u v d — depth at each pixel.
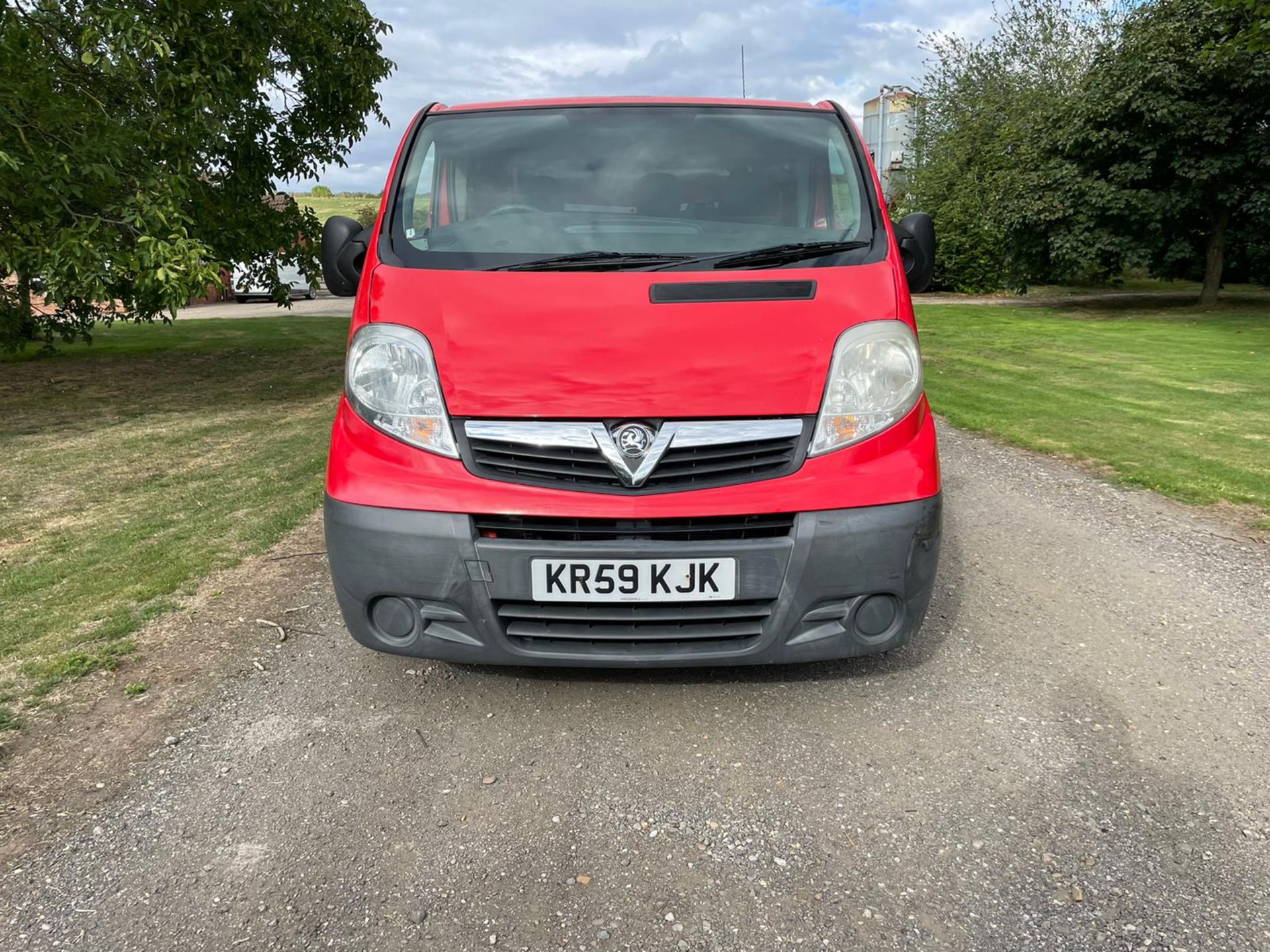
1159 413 8.22
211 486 5.74
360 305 2.81
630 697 2.91
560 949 1.82
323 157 12.10
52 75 8.38
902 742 2.62
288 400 9.44
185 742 2.63
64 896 1.98
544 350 2.56
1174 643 3.33
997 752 2.57
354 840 2.18
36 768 2.48
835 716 2.78
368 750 2.60
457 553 2.48
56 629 3.45
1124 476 5.91
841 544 2.49
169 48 8.44
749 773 2.47
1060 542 4.58
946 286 27.48
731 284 2.74
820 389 2.57
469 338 2.60
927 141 29.75
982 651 3.26
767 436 2.52
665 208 3.17
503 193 3.21
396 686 2.99
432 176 3.25
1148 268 20.89
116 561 4.25
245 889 2.00
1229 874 2.03
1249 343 13.81
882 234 3.07
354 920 1.91
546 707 2.85
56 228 7.65
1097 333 15.46
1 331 11.52
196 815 2.28
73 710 2.81
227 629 3.46
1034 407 8.61
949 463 6.39
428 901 1.96
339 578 2.61
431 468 2.54
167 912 1.93
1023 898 1.96
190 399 9.48
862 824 2.24
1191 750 2.57
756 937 1.85
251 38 9.48
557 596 2.48
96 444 7.15
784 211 3.19
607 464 2.48
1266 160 17.72
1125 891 1.98
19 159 7.18
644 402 2.50
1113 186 19.14
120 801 2.33
